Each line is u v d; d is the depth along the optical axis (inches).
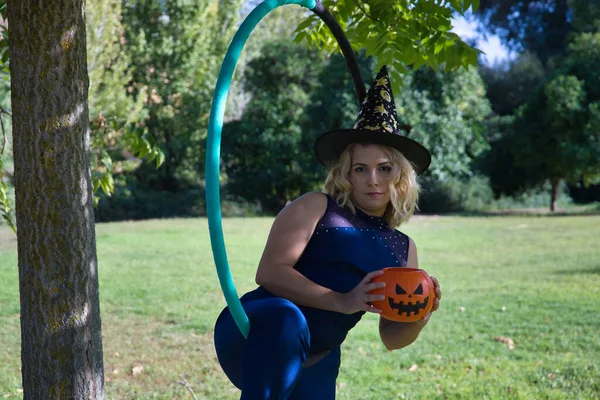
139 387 218.2
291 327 91.0
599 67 1003.9
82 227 108.0
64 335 107.0
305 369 99.7
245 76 1142.3
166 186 1154.7
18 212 106.7
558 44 1585.9
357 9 151.6
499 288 404.2
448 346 271.4
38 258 105.5
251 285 421.1
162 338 285.1
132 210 1061.1
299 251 96.3
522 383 217.6
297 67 1096.8
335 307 93.1
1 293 382.0
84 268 108.5
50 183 104.7
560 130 1005.8
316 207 99.1
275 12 1393.9
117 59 941.8
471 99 1083.3
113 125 171.3
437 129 1051.9
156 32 1033.5
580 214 1031.0
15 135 105.7
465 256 565.0
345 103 1047.0
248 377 90.3
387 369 239.8
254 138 1104.8
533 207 1218.0
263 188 1132.5
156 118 1083.9
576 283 414.0
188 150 1107.3
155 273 461.1
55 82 104.0
